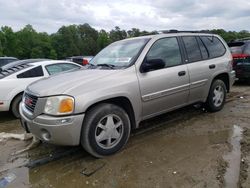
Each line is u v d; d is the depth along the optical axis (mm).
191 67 5305
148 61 4547
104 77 4195
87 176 3705
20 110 4434
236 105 6848
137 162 4000
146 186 3412
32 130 4082
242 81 10430
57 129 3754
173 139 4777
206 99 5871
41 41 85000
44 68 7211
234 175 3506
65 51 87188
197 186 3334
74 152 4426
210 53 5910
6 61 13375
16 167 4074
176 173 3648
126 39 5512
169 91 4871
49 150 4574
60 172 3857
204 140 4672
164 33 5234
